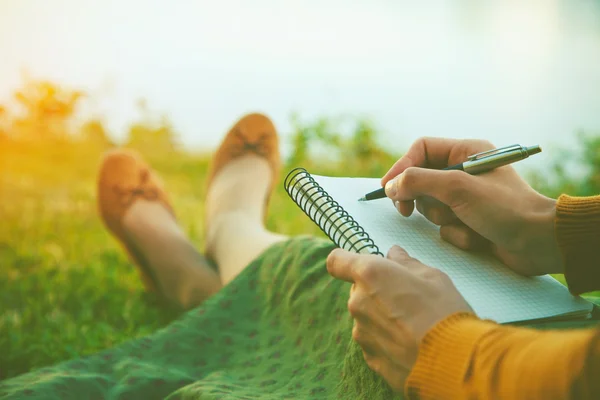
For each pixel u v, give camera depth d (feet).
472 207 1.99
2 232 5.82
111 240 5.88
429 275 1.64
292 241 3.19
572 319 1.98
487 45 10.28
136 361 2.84
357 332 1.67
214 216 4.72
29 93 8.18
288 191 2.21
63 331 4.28
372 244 1.93
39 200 6.56
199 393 2.39
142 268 4.79
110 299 4.75
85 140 7.82
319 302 2.80
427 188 2.02
